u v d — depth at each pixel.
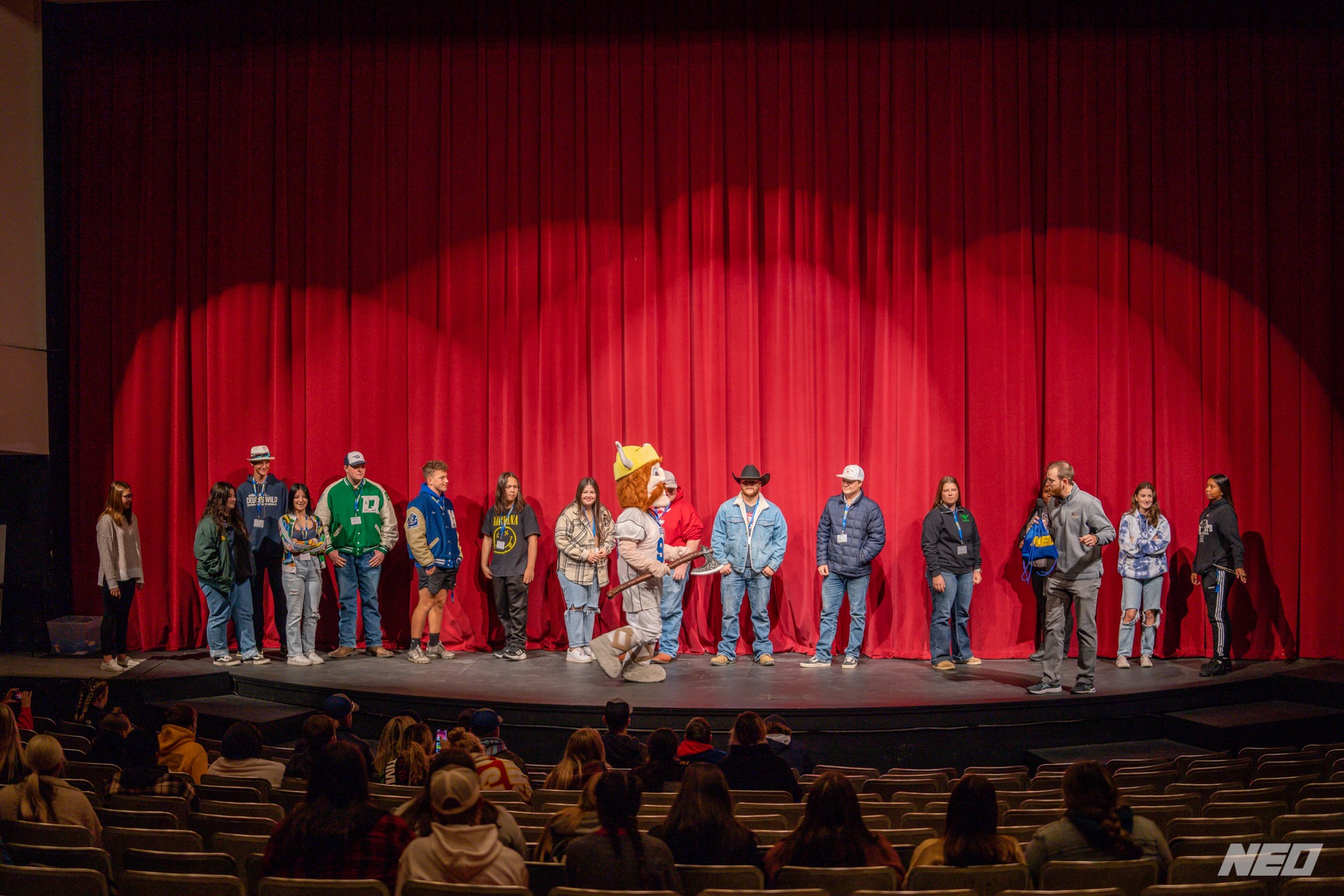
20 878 2.88
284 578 7.91
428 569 8.09
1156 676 7.60
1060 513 6.92
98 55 8.95
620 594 7.61
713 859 3.20
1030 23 8.54
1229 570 7.63
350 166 8.85
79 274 8.95
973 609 8.45
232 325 8.86
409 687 7.11
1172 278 8.49
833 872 2.95
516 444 8.79
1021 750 6.69
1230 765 5.17
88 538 8.89
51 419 8.88
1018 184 8.48
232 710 7.11
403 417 8.81
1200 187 8.47
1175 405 8.48
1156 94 8.48
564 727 6.57
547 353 8.73
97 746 4.64
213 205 8.88
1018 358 8.48
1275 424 8.46
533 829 3.75
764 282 8.67
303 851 2.82
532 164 8.77
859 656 8.46
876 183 8.61
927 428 8.50
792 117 8.62
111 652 7.71
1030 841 3.51
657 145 8.72
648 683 7.29
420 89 8.81
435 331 8.82
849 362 8.56
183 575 8.82
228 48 8.90
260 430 8.85
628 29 8.70
